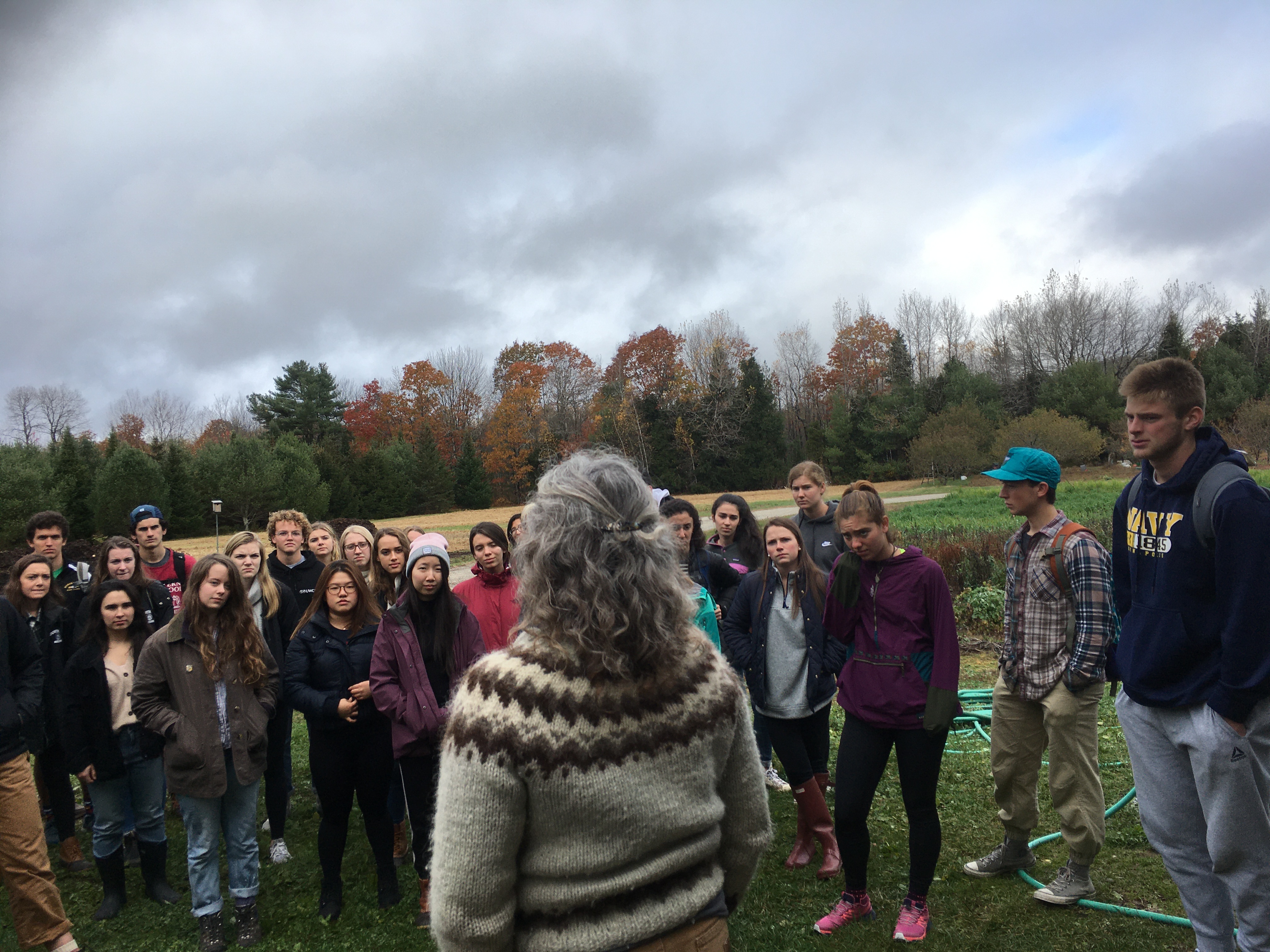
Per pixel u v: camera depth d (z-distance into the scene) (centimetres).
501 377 7956
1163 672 259
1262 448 4278
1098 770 374
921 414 6444
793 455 7338
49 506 3756
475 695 140
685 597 146
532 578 142
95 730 407
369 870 452
